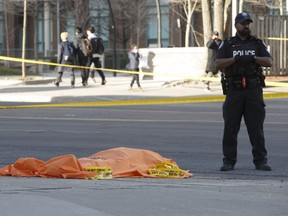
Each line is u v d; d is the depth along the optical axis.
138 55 78.06
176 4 150.00
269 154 36.84
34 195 22.47
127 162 29.50
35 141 42.44
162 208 20.61
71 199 21.83
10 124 51.81
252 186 26.19
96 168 28.20
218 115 58.44
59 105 59.41
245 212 20.27
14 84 89.38
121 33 167.62
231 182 27.86
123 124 51.81
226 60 31.30
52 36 173.75
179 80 86.62
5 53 163.88
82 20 155.88
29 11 160.12
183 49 91.62
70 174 27.91
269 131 46.81
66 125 51.19
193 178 29.39
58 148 39.50
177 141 42.25
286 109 63.84
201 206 21.09
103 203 21.22
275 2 133.88
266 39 83.06
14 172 28.92
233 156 32.06
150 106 66.69
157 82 88.56
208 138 43.59
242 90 31.52
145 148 39.38
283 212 20.39
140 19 164.38
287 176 30.33
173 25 164.38
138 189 24.53
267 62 31.31
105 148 39.44
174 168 29.70
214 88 80.38
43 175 28.39
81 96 72.94
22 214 19.16
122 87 82.88
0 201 21.12
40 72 133.50
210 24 90.81
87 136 44.72
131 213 19.72
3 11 169.62
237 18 31.30
